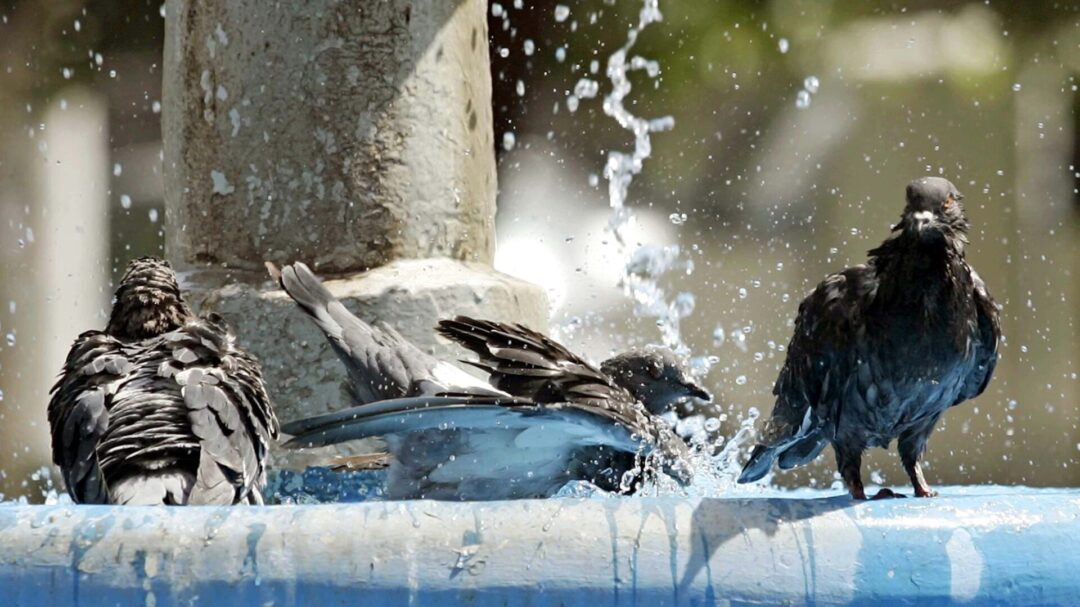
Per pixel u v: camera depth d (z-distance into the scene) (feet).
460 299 32.37
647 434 28.43
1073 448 82.28
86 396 27.53
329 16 32.68
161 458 26.71
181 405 27.53
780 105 75.97
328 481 32.53
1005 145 82.84
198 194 33.65
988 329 28.55
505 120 66.23
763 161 76.54
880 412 27.25
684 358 37.19
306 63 32.73
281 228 32.94
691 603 21.16
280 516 21.25
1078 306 84.23
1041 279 84.58
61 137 75.97
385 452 32.04
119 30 74.43
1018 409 83.05
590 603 21.04
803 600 21.38
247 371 28.91
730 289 76.59
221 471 26.58
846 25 76.43
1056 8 80.79
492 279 33.22
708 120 74.69
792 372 27.86
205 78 33.35
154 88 75.25
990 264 84.58
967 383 29.96
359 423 25.59
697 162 75.25
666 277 75.72
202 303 32.50
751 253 77.46
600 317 68.95
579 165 69.67
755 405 72.64
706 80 70.79
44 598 20.84
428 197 33.47
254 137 32.94
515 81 65.41
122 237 78.48
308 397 31.76
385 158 33.01
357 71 32.83
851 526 21.81
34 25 73.46
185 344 28.99
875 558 21.62
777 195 77.36
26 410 76.48
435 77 33.63
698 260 76.18
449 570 20.97
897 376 26.61
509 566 21.01
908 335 26.16
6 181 75.77
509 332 30.27
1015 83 82.43
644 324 68.64
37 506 21.98
